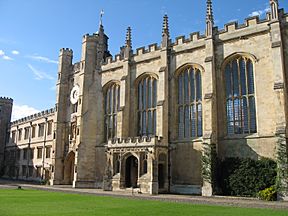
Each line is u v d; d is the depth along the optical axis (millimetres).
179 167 40594
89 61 56062
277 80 33438
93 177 51875
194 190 38469
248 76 37375
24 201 25812
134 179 43469
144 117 47156
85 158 52125
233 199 31016
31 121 79312
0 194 32688
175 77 43750
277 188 30562
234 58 38781
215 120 37906
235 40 38656
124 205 23719
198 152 39344
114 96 52625
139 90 48688
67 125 61031
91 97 54781
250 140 35594
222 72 39375
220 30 40125
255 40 37031
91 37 57000
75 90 59469
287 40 34906
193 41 42562
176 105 43062
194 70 42125
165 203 25688
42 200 26984
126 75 49250
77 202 25688
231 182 34781
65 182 58688
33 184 58656
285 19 35375
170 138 42188
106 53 59281
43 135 73000
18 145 84000
